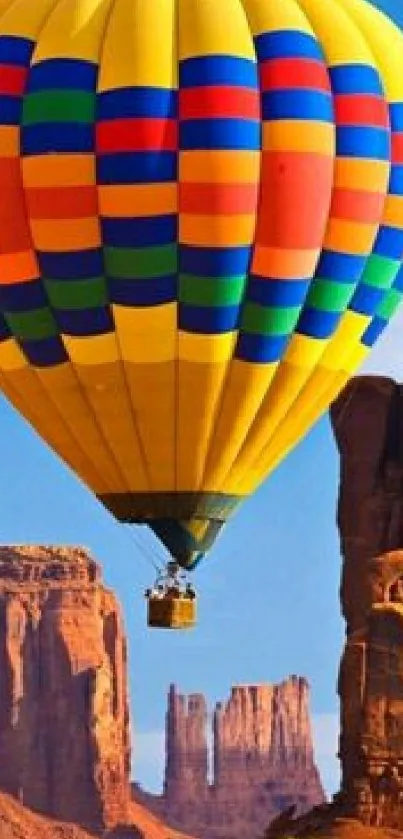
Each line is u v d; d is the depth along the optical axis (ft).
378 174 225.97
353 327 230.68
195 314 223.92
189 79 220.23
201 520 226.99
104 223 221.46
